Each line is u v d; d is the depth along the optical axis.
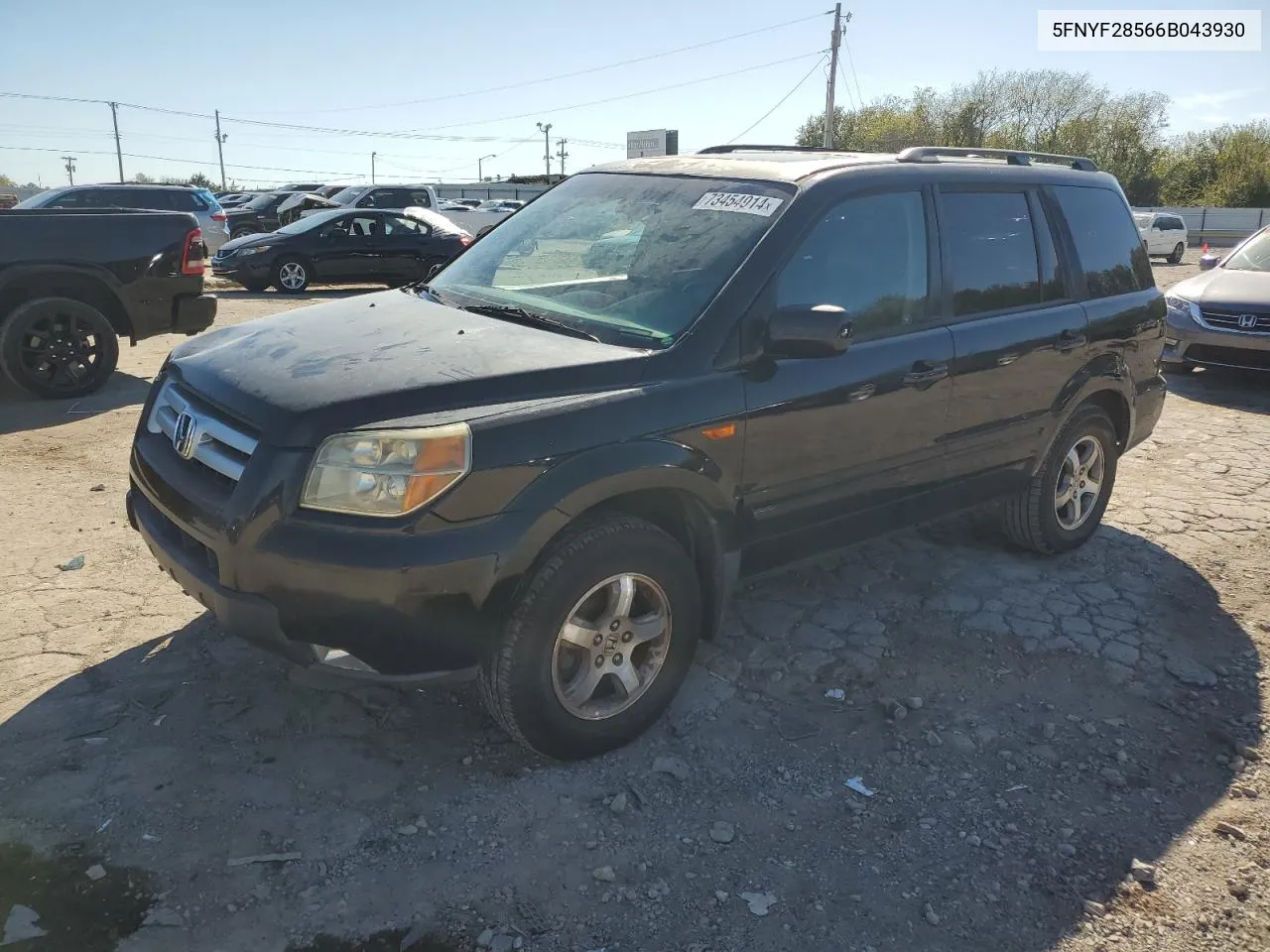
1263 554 5.06
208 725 3.16
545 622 2.84
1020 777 3.13
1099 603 4.42
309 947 2.34
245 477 2.71
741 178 3.70
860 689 3.63
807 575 4.61
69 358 7.49
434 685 2.82
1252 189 59.38
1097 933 2.51
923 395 3.81
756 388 3.24
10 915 2.36
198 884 2.50
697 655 3.80
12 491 5.27
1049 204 4.53
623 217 3.78
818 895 2.59
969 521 5.45
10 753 2.97
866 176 3.71
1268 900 2.64
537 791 2.94
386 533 2.61
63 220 7.32
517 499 2.72
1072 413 4.62
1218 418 7.93
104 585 4.13
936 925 2.50
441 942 2.37
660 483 2.99
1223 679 3.80
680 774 3.06
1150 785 3.12
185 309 7.98
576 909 2.50
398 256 16.94
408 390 2.75
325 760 3.02
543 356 3.01
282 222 28.50
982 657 3.90
